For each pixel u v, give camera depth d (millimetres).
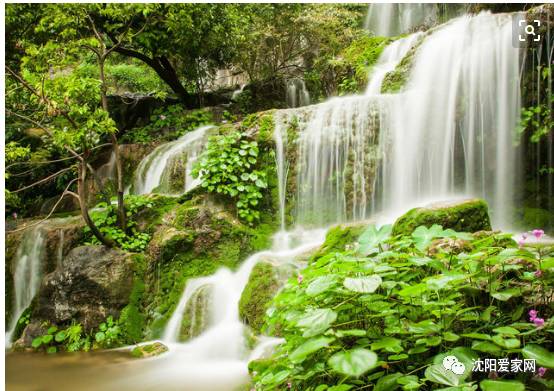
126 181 7902
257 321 3797
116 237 5207
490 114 5391
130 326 4484
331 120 5875
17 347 4699
